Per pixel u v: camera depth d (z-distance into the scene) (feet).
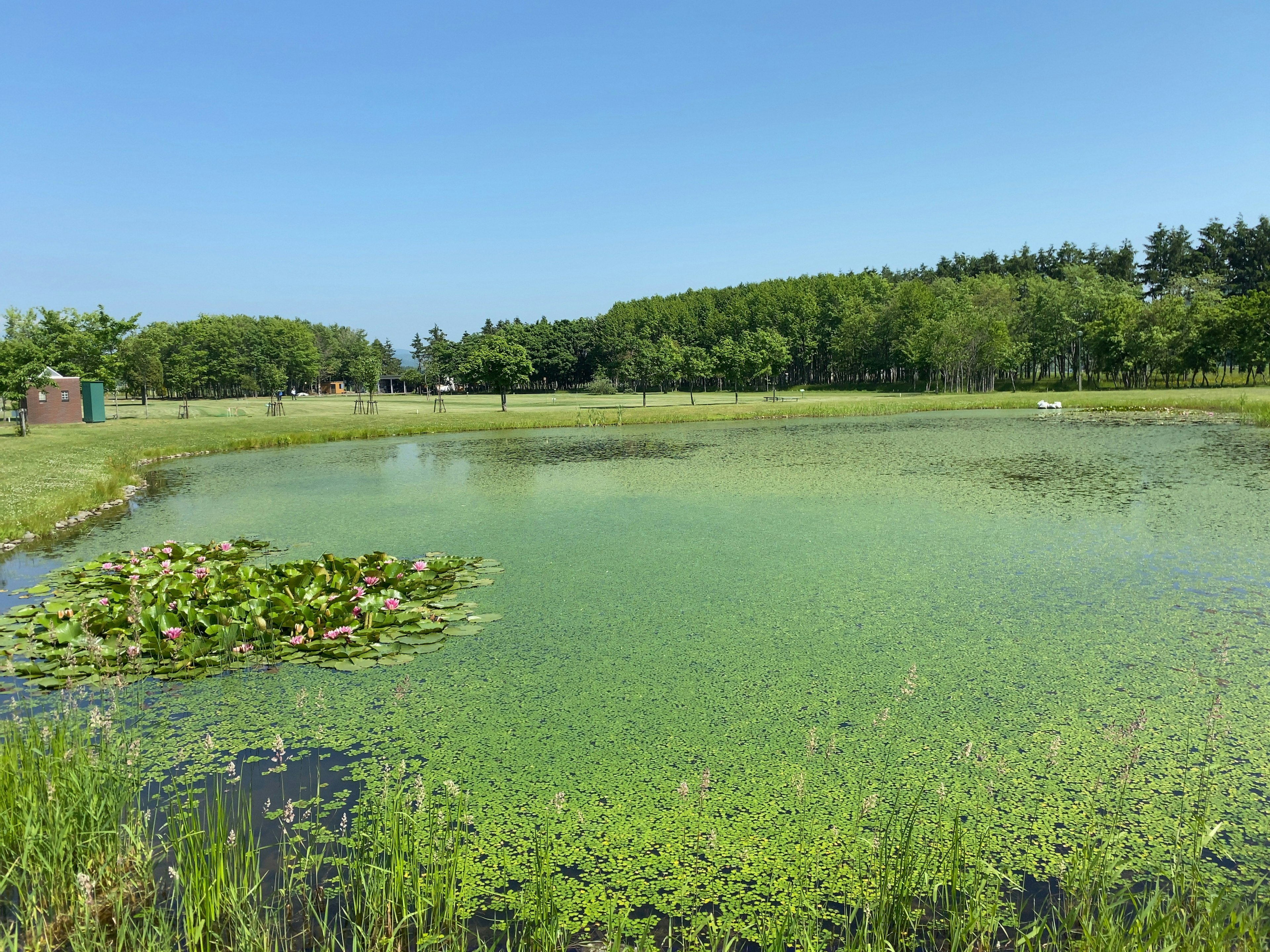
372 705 21.84
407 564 35.55
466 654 25.71
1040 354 257.55
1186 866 13.74
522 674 23.95
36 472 70.03
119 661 24.22
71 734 17.40
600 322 420.77
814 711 20.97
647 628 27.99
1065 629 26.91
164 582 30.86
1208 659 23.85
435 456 91.15
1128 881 13.47
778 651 25.49
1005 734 19.31
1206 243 310.65
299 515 51.93
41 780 14.80
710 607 30.32
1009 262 386.32
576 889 13.66
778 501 53.57
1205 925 11.22
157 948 11.34
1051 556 36.76
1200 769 17.37
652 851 14.82
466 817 14.84
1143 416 123.85
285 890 13.37
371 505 55.42
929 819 15.61
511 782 17.53
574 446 101.40
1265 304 194.90
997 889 13.00
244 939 11.55
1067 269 290.97
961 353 246.27
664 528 45.52
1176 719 19.80
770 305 353.51
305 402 270.87
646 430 126.82
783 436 107.55
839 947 11.97
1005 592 31.32
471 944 12.17
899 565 35.91
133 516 52.90
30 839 13.01
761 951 11.75
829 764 18.04
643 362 231.30
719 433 117.50
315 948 11.89
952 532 42.47
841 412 153.48
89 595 32.04
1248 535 39.78
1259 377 236.63
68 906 12.92
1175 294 232.12
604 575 35.29
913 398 201.77
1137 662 23.77
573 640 26.91
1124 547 37.91
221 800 14.01
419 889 12.55
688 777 17.61
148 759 18.65
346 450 101.35
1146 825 15.24
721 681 23.12
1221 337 202.18
